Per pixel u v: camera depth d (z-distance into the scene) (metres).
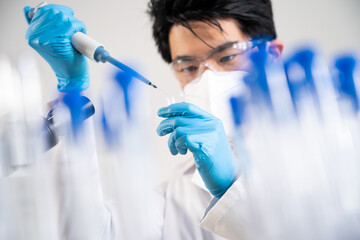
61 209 0.64
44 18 0.73
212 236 1.00
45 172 0.61
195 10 1.07
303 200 0.59
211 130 0.73
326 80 0.63
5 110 0.60
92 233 0.65
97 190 0.69
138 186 0.64
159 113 0.79
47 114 0.67
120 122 0.64
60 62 0.74
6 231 0.58
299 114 0.61
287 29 1.77
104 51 0.70
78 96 0.69
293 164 0.60
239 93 0.68
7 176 0.59
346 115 0.62
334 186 0.59
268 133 0.61
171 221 1.05
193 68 1.16
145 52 1.76
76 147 0.65
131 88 0.66
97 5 1.78
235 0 1.08
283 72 0.63
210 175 0.74
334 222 0.59
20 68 0.62
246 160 0.64
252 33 1.13
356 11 1.75
